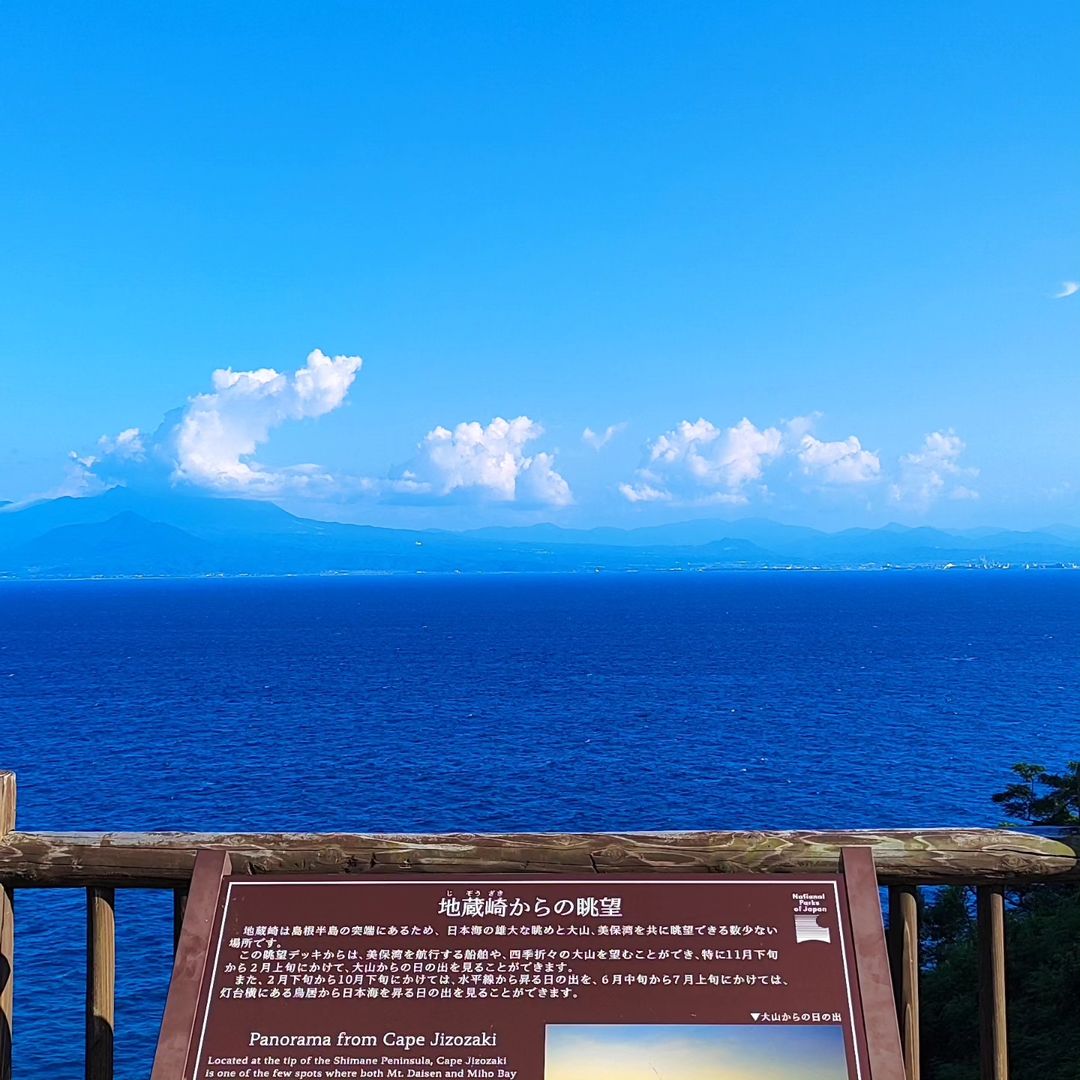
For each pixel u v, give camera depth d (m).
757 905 2.74
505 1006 2.59
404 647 114.19
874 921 2.68
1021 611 171.75
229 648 115.06
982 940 3.03
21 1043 19.16
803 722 62.00
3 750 54.00
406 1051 2.54
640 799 42.56
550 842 2.93
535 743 55.41
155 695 76.06
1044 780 23.33
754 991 2.60
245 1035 2.57
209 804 41.62
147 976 21.77
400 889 2.79
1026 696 72.38
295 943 2.71
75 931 25.41
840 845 2.93
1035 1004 13.00
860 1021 2.55
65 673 91.06
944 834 2.95
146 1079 17.77
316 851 2.94
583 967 2.64
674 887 2.77
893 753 52.03
